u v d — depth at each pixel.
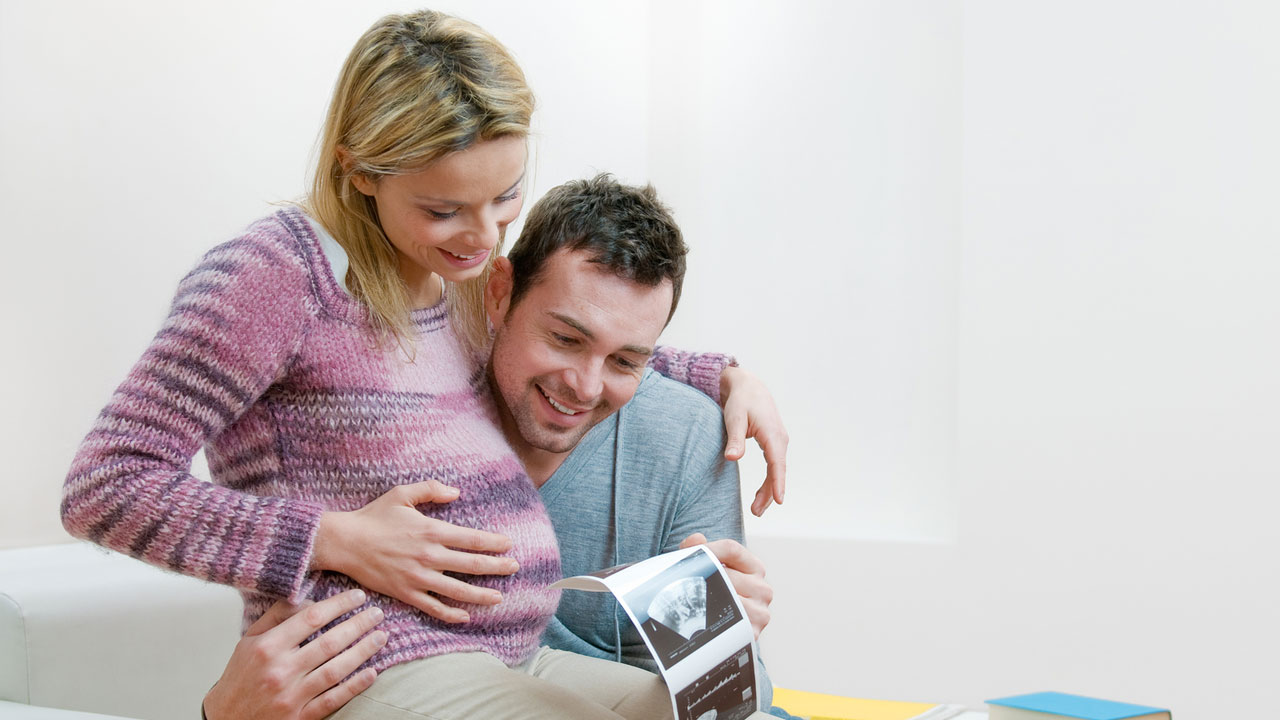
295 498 1.08
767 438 1.45
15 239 1.84
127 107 2.01
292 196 2.29
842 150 3.03
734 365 1.61
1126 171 2.62
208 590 1.48
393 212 1.09
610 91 3.06
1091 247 2.65
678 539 1.47
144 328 2.04
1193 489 2.53
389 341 1.12
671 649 1.01
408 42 1.09
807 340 3.05
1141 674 2.56
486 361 1.34
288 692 0.98
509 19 2.77
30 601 1.31
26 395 1.85
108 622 1.37
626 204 1.23
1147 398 2.58
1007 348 2.71
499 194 1.10
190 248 2.11
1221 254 2.54
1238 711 2.48
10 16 1.84
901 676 2.76
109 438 1.01
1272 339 2.49
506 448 1.22
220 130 2.16
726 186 3.15
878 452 2.96
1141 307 2.60
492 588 1.10
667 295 1.25
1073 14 2.68
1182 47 2.59
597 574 1.06
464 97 1.06
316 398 1.08
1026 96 2.72
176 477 1.00
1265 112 2.51
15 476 1.83
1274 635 2.46
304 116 2.31
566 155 2.93
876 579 2.79
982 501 2.71
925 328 2.91
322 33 2.35
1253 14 2.53
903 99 2.96
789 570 2.88
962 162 2.78
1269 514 2.47
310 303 1.07
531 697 1.02
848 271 3.01
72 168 1.92
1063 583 2.63
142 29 2.04
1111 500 2.60
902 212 2.95
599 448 1.46
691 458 1.47
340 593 1.04
